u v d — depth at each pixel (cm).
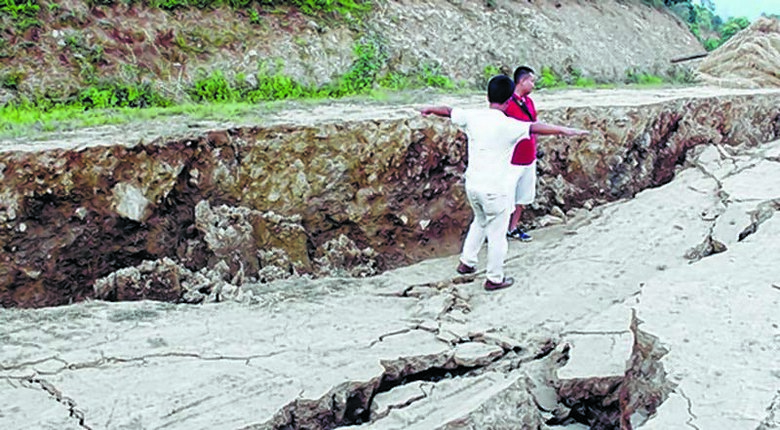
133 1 803
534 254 644
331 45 892
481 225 588
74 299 530
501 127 550
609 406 438
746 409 335
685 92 966
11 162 504
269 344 480
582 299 556
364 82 875
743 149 862
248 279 576
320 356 466
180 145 562
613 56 1214
